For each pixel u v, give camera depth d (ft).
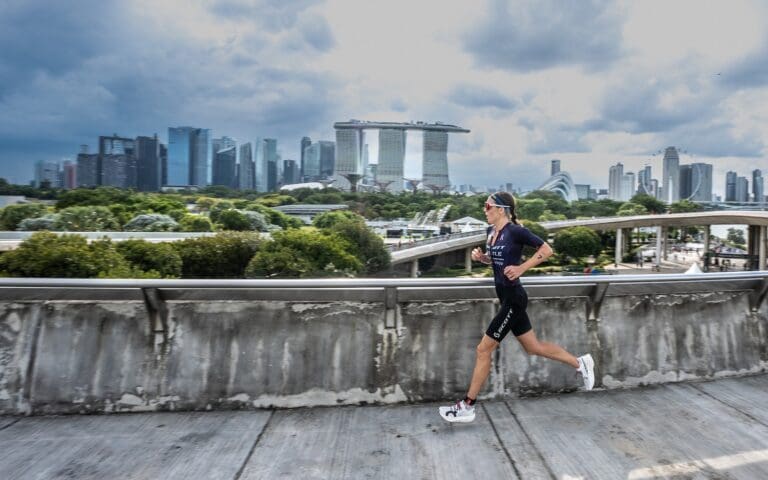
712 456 10.62
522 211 563.89
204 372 12.87
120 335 12.89
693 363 15.14
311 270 107.76
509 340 14.01
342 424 12.05
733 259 348.59
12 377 12.55
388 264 190.49
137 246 86.94
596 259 362.53
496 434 11.57
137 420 12.19
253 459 10.37
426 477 9.75
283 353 13.10
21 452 10.60
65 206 282.77
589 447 10.97
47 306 12.91
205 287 12.44
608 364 14.47
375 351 13.34
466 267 302.45
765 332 16.11
